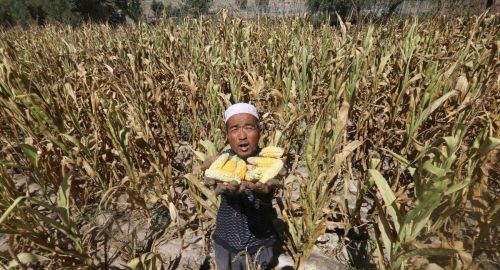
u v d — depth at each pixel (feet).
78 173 11.61
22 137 16.14
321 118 8.30
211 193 9.36
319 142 8.48
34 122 10.41
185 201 12.41
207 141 9.34
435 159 6.47
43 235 8.61
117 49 22.59
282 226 10.06
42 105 10.39
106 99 12.21
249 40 21.08
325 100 12.41
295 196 12.02
